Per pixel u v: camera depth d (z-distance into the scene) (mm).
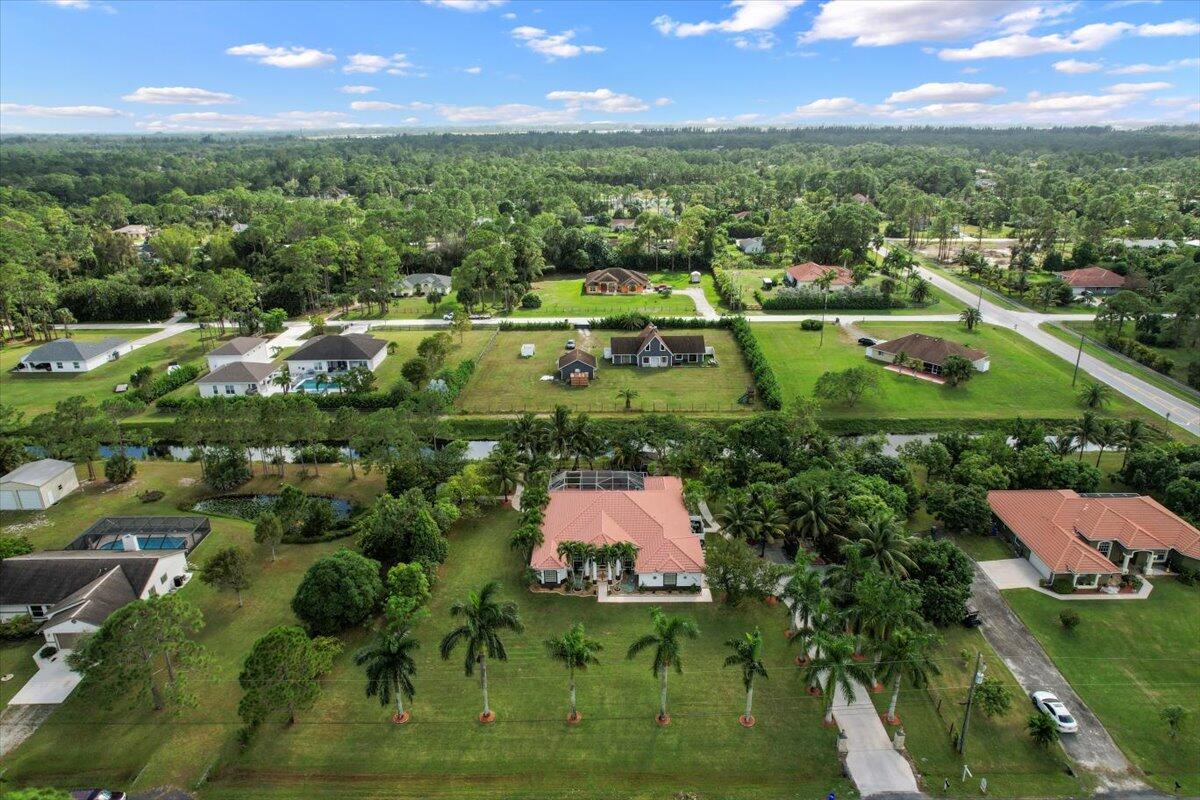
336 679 54562
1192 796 44469
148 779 45594
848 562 57688
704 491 75688
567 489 77188
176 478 89188
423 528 66438
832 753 47781
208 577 61781
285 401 89000
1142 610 61594
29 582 61875
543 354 133125
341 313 164625
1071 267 186500
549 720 50688
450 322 153875
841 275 172625
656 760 47406
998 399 107750
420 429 88625
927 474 84750
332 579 57562
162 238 197000
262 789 45250
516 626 49781
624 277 181500
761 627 59875
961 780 45750
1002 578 65938
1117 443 82688
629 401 106438
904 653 47844
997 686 49156
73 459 93375
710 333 143000
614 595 64312
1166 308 126938
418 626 60375
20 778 46344
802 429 84000
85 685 47344
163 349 139375
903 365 121000
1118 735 49125
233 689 53625
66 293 159000
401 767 46906
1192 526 69062
